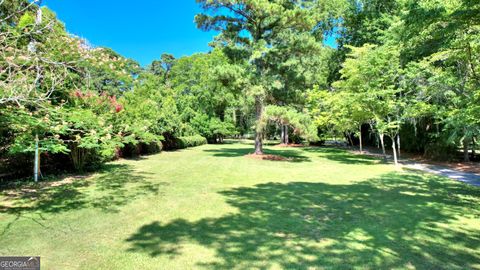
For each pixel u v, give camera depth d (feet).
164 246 11.31
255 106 47.19
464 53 21.71
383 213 16.44
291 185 24.90
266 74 44.88
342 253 10.91
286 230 13.42
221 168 35.04
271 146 85.35
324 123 64.59
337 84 51.52
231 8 43.98
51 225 13.50
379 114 42.80
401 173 33.01
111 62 23.11
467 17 16.25
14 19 19.75
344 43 73.97
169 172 31.30
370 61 40.45
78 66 20.44
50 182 24.47
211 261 10.05
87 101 30.86
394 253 10.96
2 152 23.82
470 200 19.79
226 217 15.30
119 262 9.87
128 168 34.09
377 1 63.98
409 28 19.83
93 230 12.97
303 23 42.24
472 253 11.02
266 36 45.83
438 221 15.01
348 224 14.43
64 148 23.18
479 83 22.77
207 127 92.02
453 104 35.73
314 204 18.38
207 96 92.63
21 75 16.69
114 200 18.52
